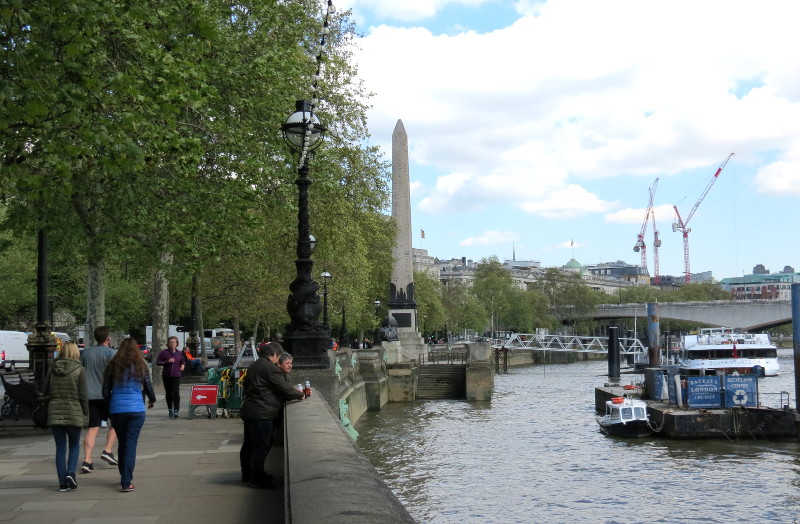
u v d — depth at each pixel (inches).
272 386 471.8
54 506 420.2
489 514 1092.5
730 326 5497.1
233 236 1175.0
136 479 503.8
